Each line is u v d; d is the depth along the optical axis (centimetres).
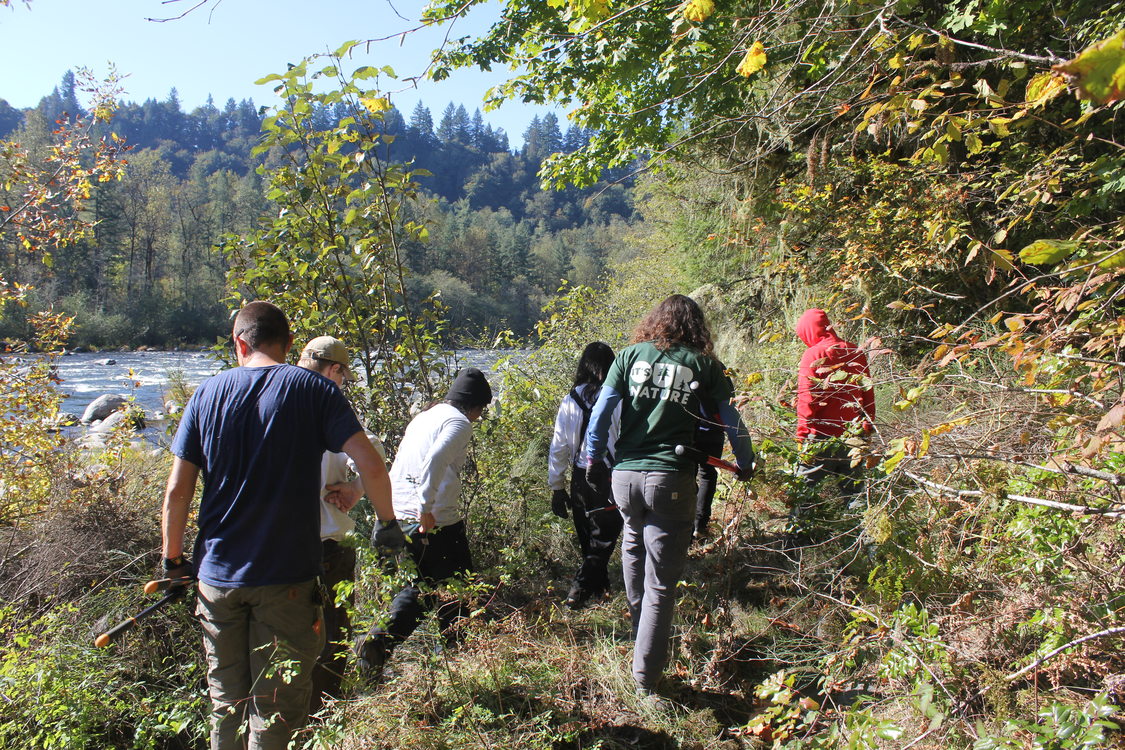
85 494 436
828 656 294
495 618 401
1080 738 187
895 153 758
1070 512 269
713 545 433
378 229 483
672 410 329
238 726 253
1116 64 116
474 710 288
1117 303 295
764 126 639
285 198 470
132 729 312
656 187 1387
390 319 493
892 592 298
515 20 825
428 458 348
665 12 666
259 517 251
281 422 254
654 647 318
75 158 656
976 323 599
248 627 257
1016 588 288
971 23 538
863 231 638
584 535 421
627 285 1605
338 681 316
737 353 1022
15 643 314
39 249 684
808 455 379
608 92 884
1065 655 241
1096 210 562
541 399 607
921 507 331
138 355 3875
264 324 280
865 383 346
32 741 270
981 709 254
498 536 493
